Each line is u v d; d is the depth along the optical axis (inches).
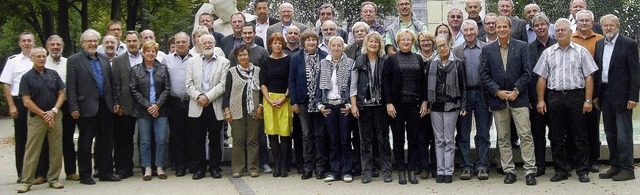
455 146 339.0
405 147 357.1
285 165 331.6
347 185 302.5
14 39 1221.7
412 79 301.4
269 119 325.7
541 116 312.2
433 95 301.3
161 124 333.7
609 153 321.7
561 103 296.0
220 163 343.9
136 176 344.8
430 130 315.0
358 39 328.5
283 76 326.3
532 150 296.7
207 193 291.9
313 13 804.6
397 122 304.0
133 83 327.9
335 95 309.6
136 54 340.2
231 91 330.0
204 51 333.4
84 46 323.9
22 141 335.6
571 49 295.3
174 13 1033.5
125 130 337.1
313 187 299.3
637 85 295.6
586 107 293.7
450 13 350.6
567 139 323.6
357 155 329.7
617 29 300.8
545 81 301.3
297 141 339.3
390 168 310.2
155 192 297.0
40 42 1091.9
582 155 299.3
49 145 313.4
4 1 897.5
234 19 369.4
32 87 305.1
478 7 361.4
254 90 330.0
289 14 381.1
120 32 370.6
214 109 331.6
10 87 332.8
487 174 310.8
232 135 335.3
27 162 307.3
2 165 415.5
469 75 307.6
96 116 326.0
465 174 311.1
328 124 312.5
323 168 322.7
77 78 319.6
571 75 293.6
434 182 306.2
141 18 1014.4
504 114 300.4
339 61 311.9
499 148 306.3
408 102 301.7
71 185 320.5
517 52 296.0
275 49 325.4
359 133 312.0
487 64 299.4
